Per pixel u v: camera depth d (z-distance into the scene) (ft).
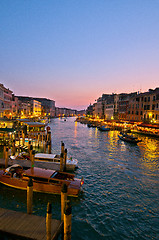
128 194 44.42
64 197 28.66
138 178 54.90
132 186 49.01
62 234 27.48
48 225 23.36
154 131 148.25
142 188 47.98
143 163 71.15
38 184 41.04
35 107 368.68
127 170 62.08
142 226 32.73
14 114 237.04
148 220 34.50
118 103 248.11
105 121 257.34
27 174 42.32
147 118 165.99
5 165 52.54
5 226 26.17
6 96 185.88
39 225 26.78
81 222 33.14
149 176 56.90
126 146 106.63
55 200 39.01
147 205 39.73
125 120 211.41
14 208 36.04
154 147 104.32
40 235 24.62
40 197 39.93
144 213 36.70
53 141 122.72
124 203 40.19
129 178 54.70
